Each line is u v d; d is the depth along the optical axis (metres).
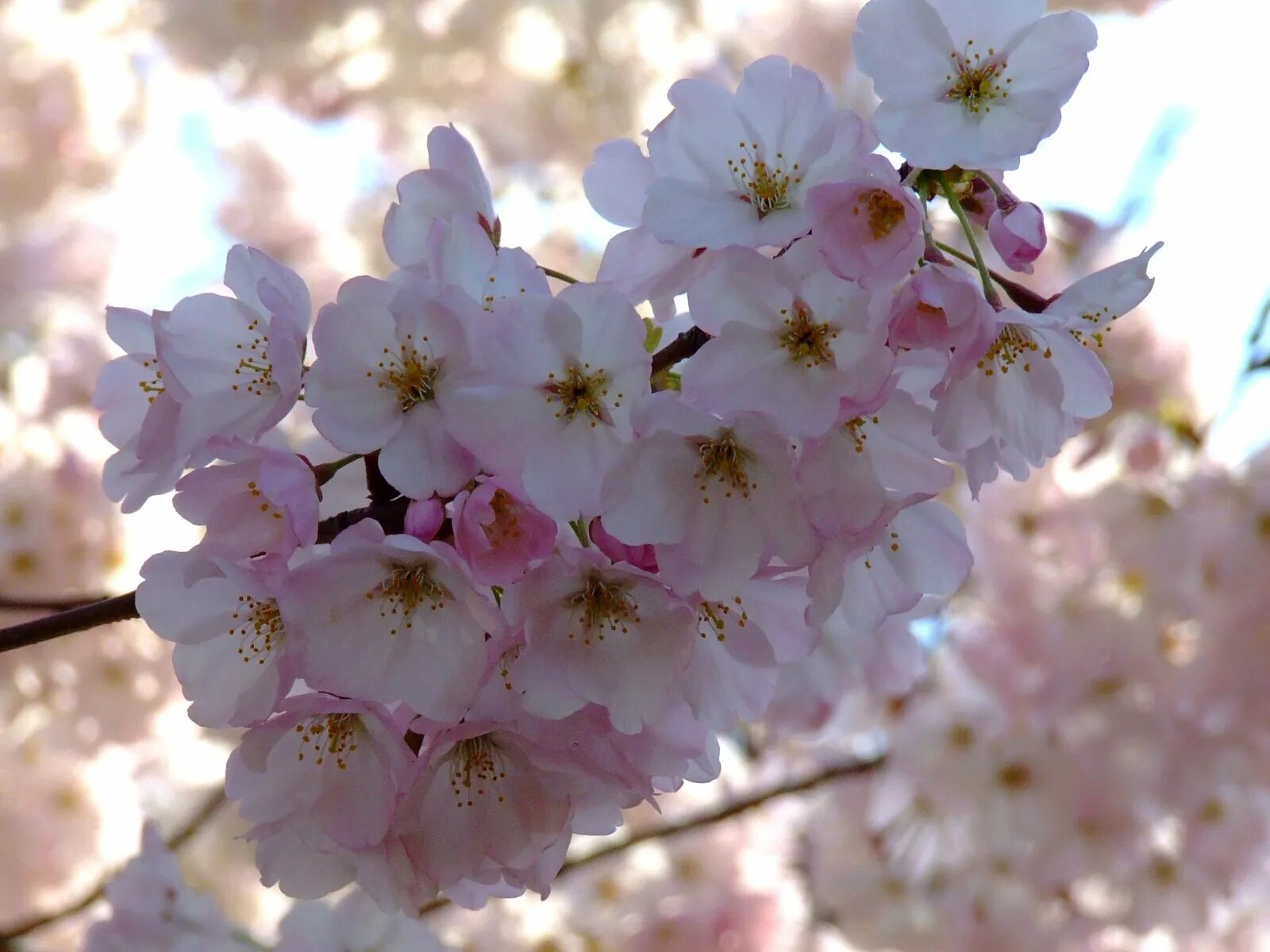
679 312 0.37
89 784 0.75
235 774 0.32
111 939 0.50
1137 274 0.31
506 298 0.31
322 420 0.30
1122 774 0.66
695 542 0.30
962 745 0.68
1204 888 0.70
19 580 0.66
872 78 0.32
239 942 0.52
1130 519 0.63
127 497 0.32
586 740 0.31
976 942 0.71
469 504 0.29
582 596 0.31
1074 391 0.32
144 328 0.35
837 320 0.30
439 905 0.57
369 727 0.31
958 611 0.70
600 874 0.76
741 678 0.33
